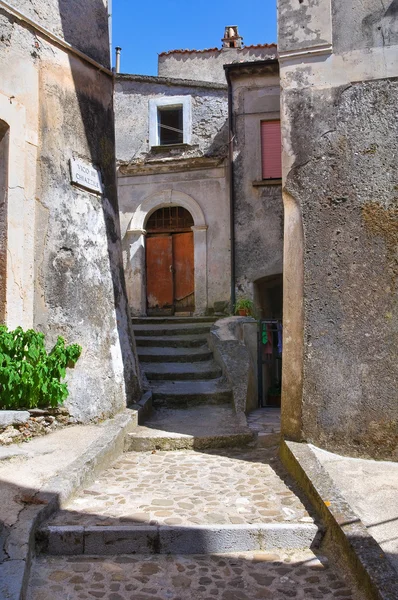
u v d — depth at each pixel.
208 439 5.24
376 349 4.30
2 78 5.08
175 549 3.25
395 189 4.36
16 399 4.87
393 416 4.21
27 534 3.06
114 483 4.17
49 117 5.59
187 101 12.06
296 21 4.70
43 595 2.76
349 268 4.41
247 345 8.14
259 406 7.89
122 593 2.80
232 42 15.22
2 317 4.98
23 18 5.32
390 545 2.90
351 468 4.03
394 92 4.45
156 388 6.86
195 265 11.77
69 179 5.74
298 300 4.57
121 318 6.38
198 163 11.82
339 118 4.55
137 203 12.25
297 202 4.61
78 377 5.41
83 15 6.25
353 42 4.57
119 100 12.41
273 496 3.85
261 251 11.09
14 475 3.86
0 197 5.08
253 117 11.36
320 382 4.43
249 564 3.12
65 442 4.70
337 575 2.96
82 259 5.78
